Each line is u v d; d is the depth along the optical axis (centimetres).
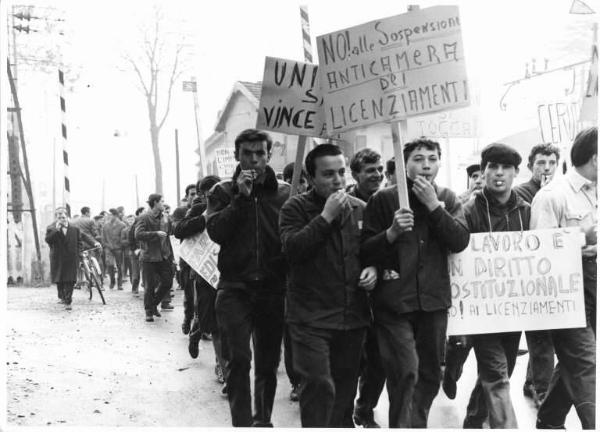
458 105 477
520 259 506
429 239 466
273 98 520
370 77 484
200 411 635
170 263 1205
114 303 1473
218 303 500
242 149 498
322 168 459
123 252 1894
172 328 1110
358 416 570
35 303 1469
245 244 496
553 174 650
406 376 451
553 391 520
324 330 448
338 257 452
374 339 535
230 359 493
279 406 648
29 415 608
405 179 451
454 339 607
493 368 495
